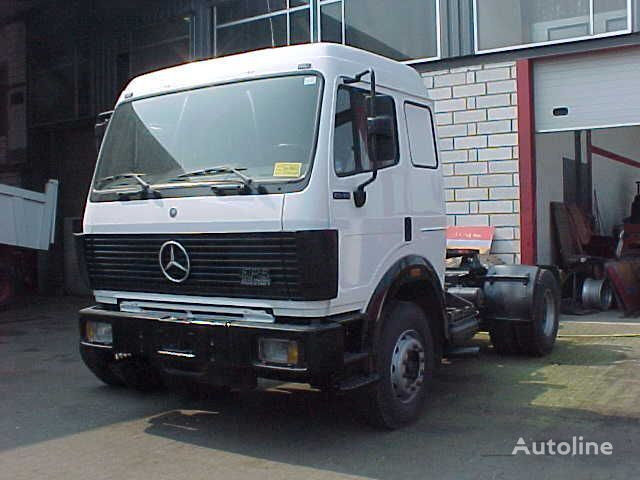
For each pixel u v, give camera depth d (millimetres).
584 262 12391
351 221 5332
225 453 5406
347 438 5691
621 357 8523
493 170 11938
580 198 15469
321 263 5027
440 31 12234
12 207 13945
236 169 5367
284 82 5422
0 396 7184
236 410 6543
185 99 5852
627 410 6336
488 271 8680
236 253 5277
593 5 11055
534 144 11727
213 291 5430
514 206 11789
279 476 4918
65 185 18047
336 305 5207
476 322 7516
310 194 5023
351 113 5484
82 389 7426
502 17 11758
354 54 5707
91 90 16969
